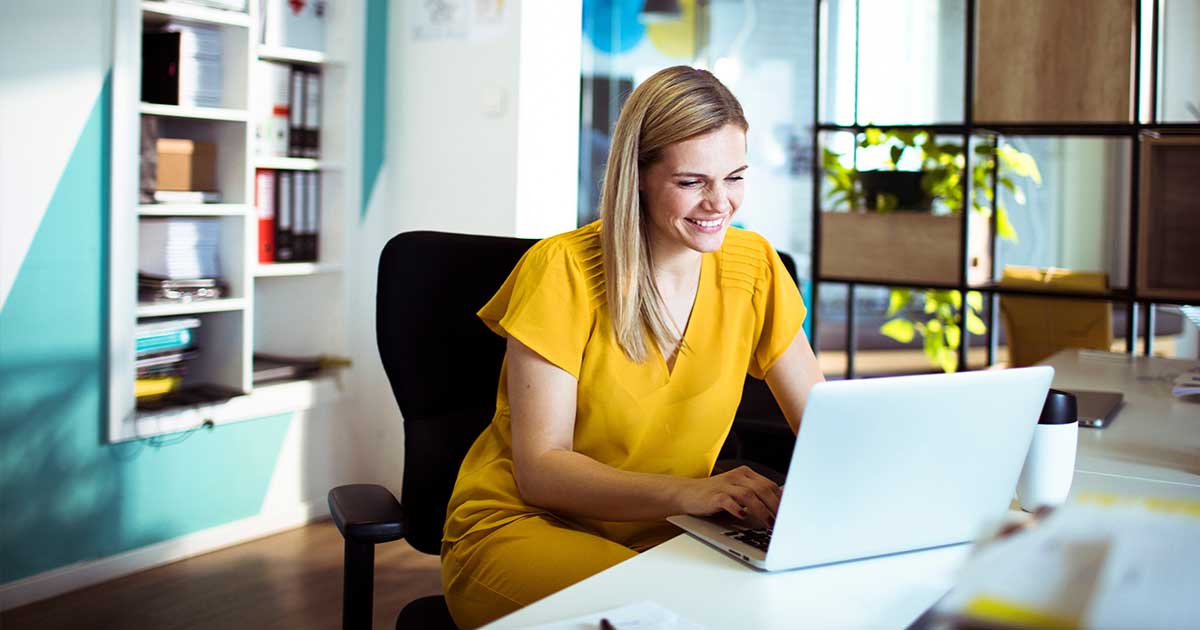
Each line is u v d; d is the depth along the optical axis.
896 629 0.90
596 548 1.28
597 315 1.45
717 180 1.39
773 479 1.58
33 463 2.69
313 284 3.54
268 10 3.24
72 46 2.69
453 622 1.44
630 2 5.27
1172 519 0.72
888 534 1.08
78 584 2.78
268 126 3.31
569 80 3.45
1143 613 0.61
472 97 3.36
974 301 3.23
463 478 1.52
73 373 2.76
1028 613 0.60
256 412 3.17
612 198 1.43
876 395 0.99
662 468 1.46
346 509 1.42
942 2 3.21
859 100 3.35
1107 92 2.91
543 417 1.40
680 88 1.41
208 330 3.24
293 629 2.56
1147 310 2.99
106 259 2.80
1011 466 1.14
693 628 0.87
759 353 1.58
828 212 3.40
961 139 3.17
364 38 3.45
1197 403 1.97
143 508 2.94
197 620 2.60
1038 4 2.98
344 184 3.44
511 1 3.25
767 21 5.38
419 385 1.64
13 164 2.60
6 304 2.61
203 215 3.15
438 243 1.68
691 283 1.50
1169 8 2.85
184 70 3.02
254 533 3.22
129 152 2.81
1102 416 1.77
